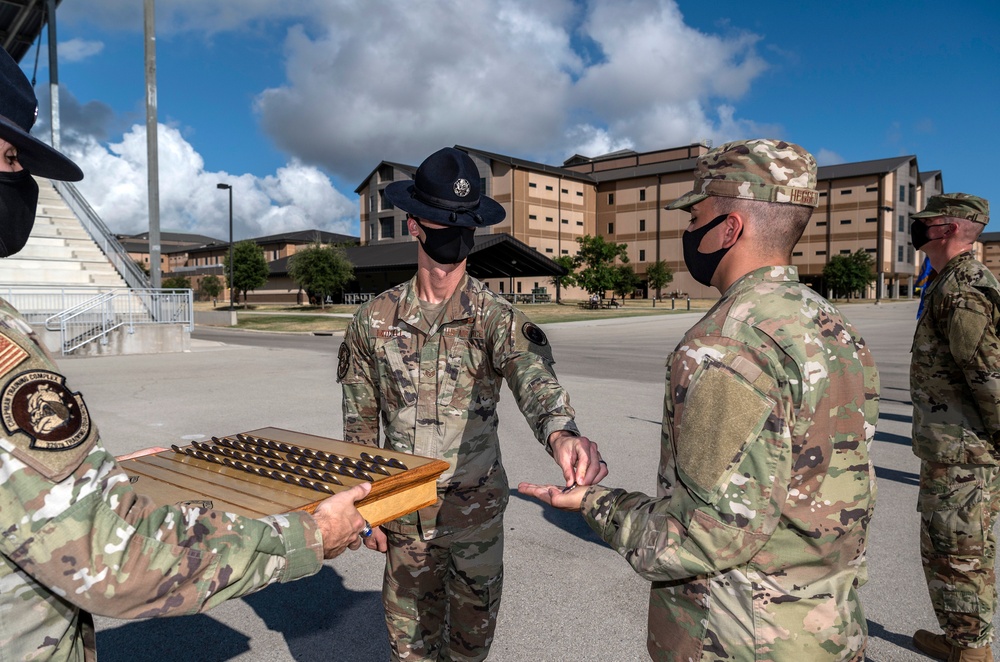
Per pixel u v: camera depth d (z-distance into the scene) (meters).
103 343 16.44
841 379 1.33
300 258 49.59
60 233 22.66
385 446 2.32
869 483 1.39
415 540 2.17
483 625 2.27
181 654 2.95
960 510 2.65
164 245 136.88
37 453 0.96
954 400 2.69
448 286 2.25
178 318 17.81
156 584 1.04
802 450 1.29
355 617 3.30
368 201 67.56
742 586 1.32
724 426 1.26
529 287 62.31
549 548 4.15
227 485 1.53
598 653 2.94
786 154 1.43
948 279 2.70
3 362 0.98
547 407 1.89
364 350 2.35
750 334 1.31
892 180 69.12
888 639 3.06
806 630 1.31
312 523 1.26
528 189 62.81
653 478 5.62
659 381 11.64
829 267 65.00
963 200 2.72
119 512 1.03
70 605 1.10
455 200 2.13
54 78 24.73
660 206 67.19
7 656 1.01
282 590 3.61
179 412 8.58
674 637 1.43
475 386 2.23
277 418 8.18
